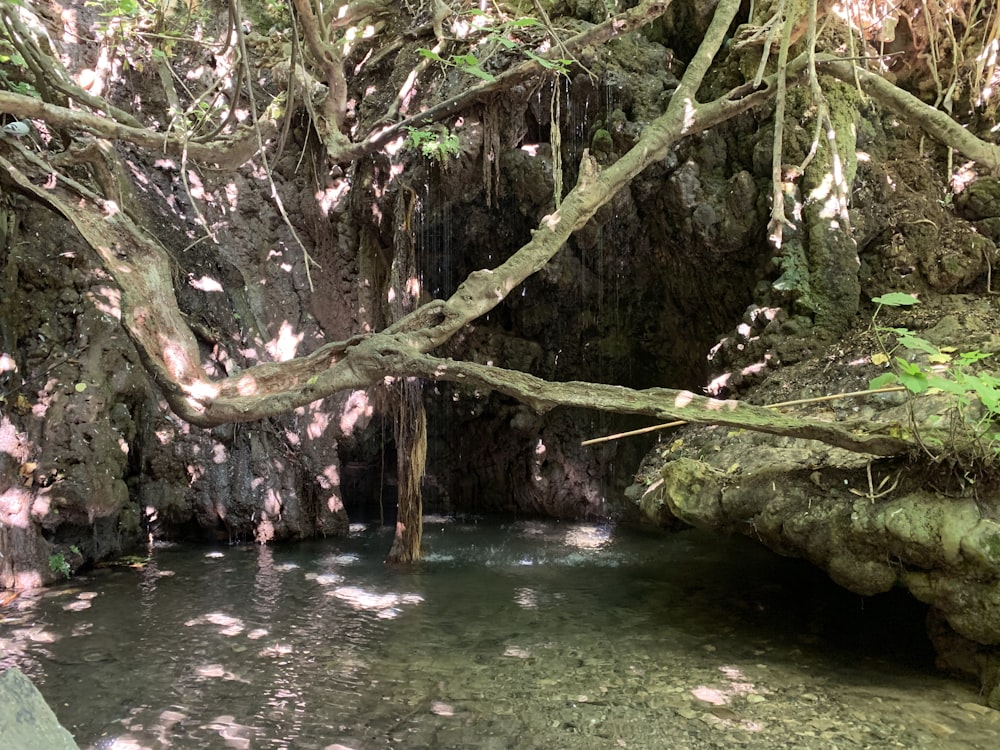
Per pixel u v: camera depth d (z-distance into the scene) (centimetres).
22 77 639
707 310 730
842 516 401
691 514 463
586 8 686
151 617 510
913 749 328
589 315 827
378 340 430
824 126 596
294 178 843
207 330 761
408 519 671
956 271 567
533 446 897
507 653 447
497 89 633
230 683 402
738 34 607
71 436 628
